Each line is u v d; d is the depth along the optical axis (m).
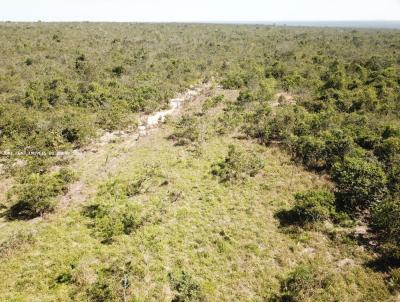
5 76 48.84
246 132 33.28
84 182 24.78
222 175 25.03
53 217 20.64
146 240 18.42
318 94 43.44
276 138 32.41
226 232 19.25
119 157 29.00
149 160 28.11
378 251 17.66
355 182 20.98
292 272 16.23
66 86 44.47
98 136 33.09
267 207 21.58
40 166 26.33
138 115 39.78
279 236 19.00
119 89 45.09
